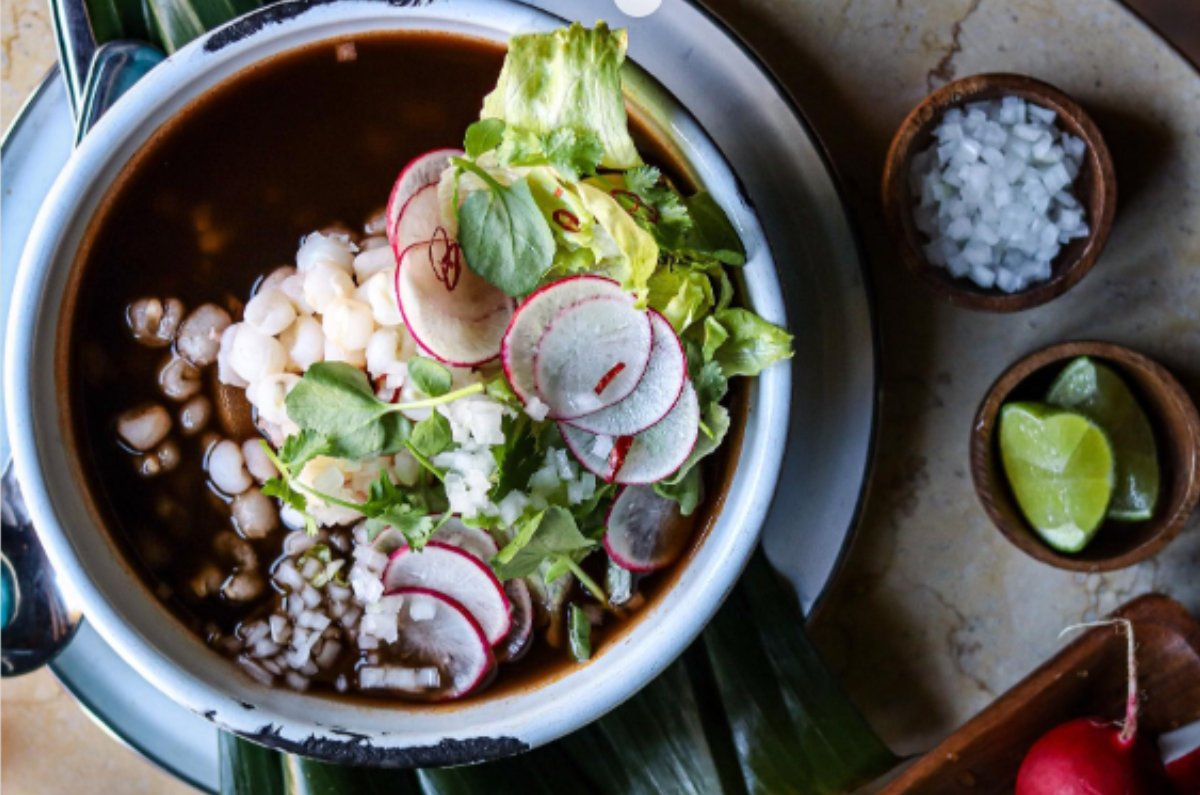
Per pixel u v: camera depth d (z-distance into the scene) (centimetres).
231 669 55
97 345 55
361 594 55
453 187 53
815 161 58
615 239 51
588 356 53
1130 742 56
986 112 59
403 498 52
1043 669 59
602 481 53
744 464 54
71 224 54
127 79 58
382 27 54
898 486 61
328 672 55
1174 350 60
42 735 64
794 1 60
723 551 54
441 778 58
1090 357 58
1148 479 59
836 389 59
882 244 61
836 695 59
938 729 62
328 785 57
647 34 57
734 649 59
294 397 52
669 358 52
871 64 60
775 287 53
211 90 55
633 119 55
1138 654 58
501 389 53
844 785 59
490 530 54
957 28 60
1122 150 60
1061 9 60
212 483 56
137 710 60
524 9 54
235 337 55
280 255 56
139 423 55
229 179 56
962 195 59
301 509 52
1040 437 58
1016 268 59
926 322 61
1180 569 61
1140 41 60
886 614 62
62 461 54
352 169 56
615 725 59
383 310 53
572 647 55
